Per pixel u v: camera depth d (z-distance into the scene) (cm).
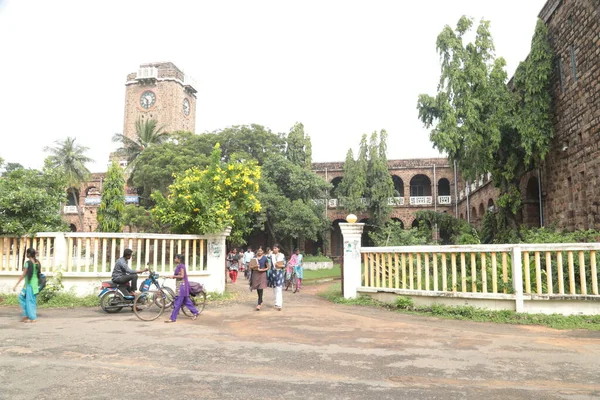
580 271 884
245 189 1458
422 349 632
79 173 4047
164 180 3016
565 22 1695
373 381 486
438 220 2230
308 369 531
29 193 1161
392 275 1117
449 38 1958
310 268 3153
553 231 1658
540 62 1789
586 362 561
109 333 743
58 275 1109
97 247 1149
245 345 656
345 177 3728
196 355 595
